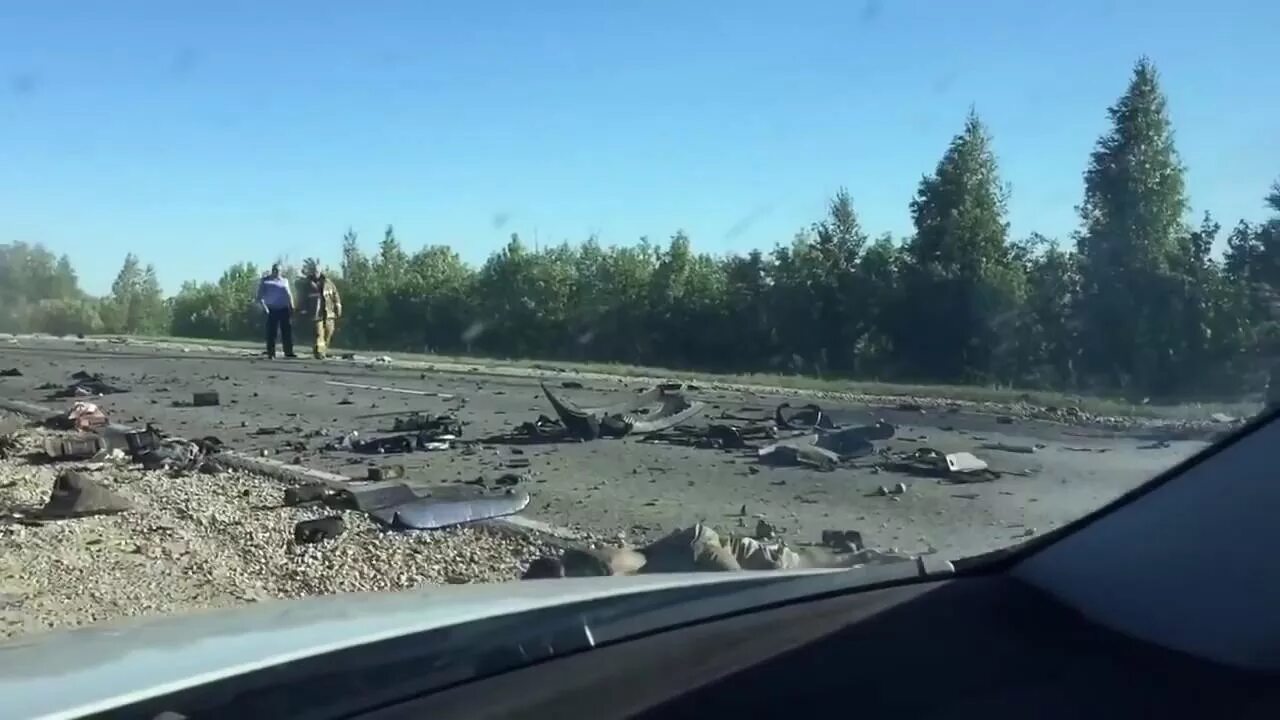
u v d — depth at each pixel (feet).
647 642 9.50
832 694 8.17
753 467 31.12
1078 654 8.79
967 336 83.20
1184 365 58.08
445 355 114.93
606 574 17.19
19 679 7.93
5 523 25.72
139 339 127.75
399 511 25.20
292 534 24.32
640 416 39.37
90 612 19.21
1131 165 64.08
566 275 136.67
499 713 7.86
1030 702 7.88
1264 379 48.60
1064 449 32.50
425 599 10.91
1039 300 75.41
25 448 36.14
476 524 25.11
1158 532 9.77
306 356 87.10
